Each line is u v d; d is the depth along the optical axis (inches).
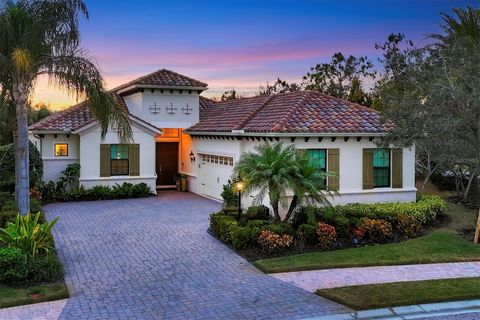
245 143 738.8
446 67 551.2
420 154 839.7
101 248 513.3
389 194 713.6
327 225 523.8
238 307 340.5
